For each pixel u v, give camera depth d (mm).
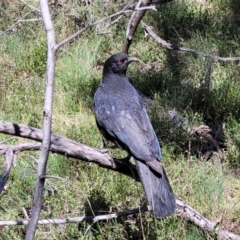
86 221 9555
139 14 10969
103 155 8852
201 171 10836
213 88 13289
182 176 10859
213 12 16234
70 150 8633
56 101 12578
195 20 15750
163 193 8227
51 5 15062
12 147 8328
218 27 15500
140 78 13766
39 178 6902
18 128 8406
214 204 10320
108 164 8891
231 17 16078
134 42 14828
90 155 8766
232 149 11656
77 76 13438
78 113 12352
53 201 10023
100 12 15172
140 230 9477
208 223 9641
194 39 14742
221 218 10055
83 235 9383
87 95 12836
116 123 9086
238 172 11383
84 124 11891
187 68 14102
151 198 8164
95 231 9422
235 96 13047
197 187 10500
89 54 14141
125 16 14977
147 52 14594
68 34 14734
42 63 13828
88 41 14648
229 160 11516
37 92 12859
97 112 9453
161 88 13609
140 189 10250
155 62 14539
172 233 9500
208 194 10406
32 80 13359
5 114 12133
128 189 10258
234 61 14273
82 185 10352
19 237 9641
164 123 11992
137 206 9984
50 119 6777
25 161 10727
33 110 12242
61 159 10773
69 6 15117
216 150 11867
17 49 14062
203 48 14438
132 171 8961
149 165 8359
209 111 12922
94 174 10547
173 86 13523
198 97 13078
